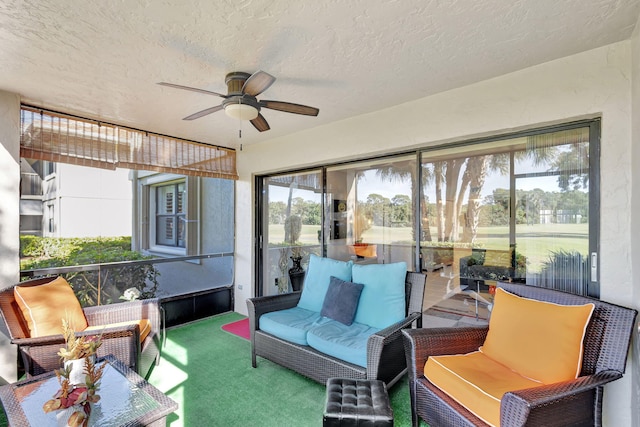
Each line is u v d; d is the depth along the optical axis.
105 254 3.83
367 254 3.46
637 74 1.75
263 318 2.81
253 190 4.50
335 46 1.94
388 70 2.27
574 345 1.62
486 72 2.31
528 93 2.25
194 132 3.78
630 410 1.83
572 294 1.87
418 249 3.03
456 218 2.83
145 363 2.56
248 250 4.51
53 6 1.53
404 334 1.98
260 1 1.51
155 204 4.52
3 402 1.58
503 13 1.63
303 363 2.45
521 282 2.45
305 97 2.76
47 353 2.15
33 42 1.85
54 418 1.47
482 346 2.03
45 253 3.15
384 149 3.05
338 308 2.70
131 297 3.15
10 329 2.13
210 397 2.34
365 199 3.50
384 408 1.60
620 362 1.56
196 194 4.86
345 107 3.01
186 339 3.51
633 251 1.84
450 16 1.65
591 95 2.02
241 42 1.89
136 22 1.67
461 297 2.83
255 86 1.96
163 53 2.00
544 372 1.64
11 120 2.58
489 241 2.63
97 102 2.79
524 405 1.28
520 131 2.40
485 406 1.47
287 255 4.28
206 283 4.44
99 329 2.39
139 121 3.33
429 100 2.75
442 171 2.90
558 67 2.13
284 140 3.99
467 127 2.53
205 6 1.55
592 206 2.10
